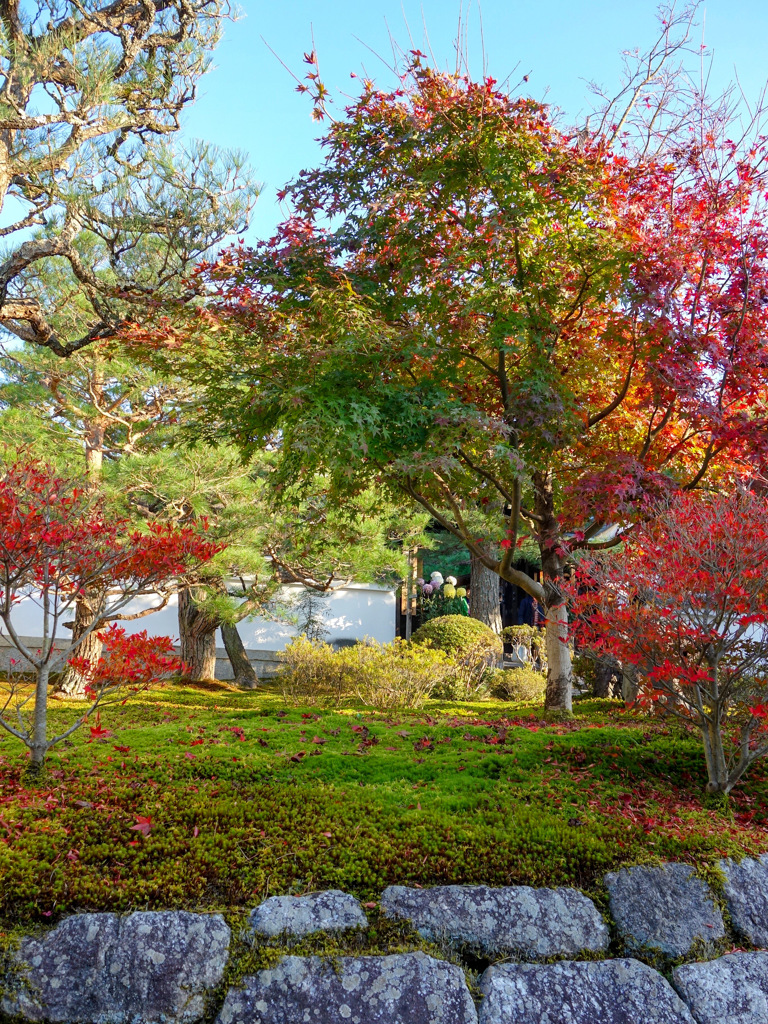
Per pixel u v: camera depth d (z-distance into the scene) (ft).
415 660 29.99
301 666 31.81
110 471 27.32
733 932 11.74
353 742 17.66
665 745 17.56
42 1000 9.75
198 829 12.21
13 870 10.89
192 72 25.03
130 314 21.97
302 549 31.83
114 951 10.14
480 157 20.52
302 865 11.71
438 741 18.21
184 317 20.63
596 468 22.89
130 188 20.67
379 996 10.11
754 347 20.24
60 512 14.24
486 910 11.28
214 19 25.75
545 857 12.21
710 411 19.49
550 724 21.33
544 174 20.36
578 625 16.88
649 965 11.16
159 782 13.94
